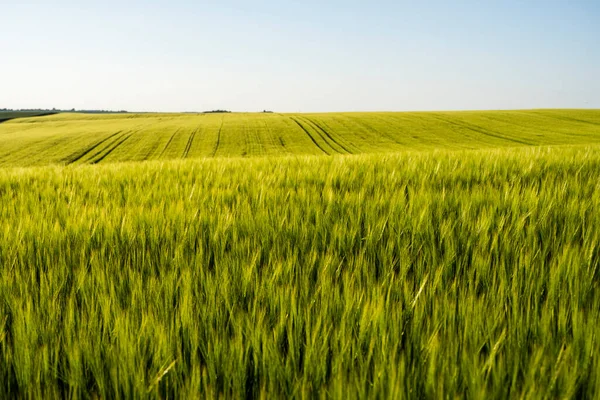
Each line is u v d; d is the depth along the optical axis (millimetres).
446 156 6605
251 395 1507
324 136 46812
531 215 2982
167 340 1641
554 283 1971
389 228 2861
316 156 7602
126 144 42938
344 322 1680
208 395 1355
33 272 2258
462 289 2033
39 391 1428
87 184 4980
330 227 2908
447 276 2227
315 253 2402
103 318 1846
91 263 2387
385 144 41750
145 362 1543
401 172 4996
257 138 45969
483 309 1771
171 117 76875
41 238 2797
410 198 3484
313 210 3322
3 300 2012
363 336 1611
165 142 44000
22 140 44906
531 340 1595
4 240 2736
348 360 1484
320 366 1467
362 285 2115
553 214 3059
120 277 2172
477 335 1575
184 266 2355
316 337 1603
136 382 1434
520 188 3887
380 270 2357
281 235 2797
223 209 3463
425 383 1361
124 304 1987
